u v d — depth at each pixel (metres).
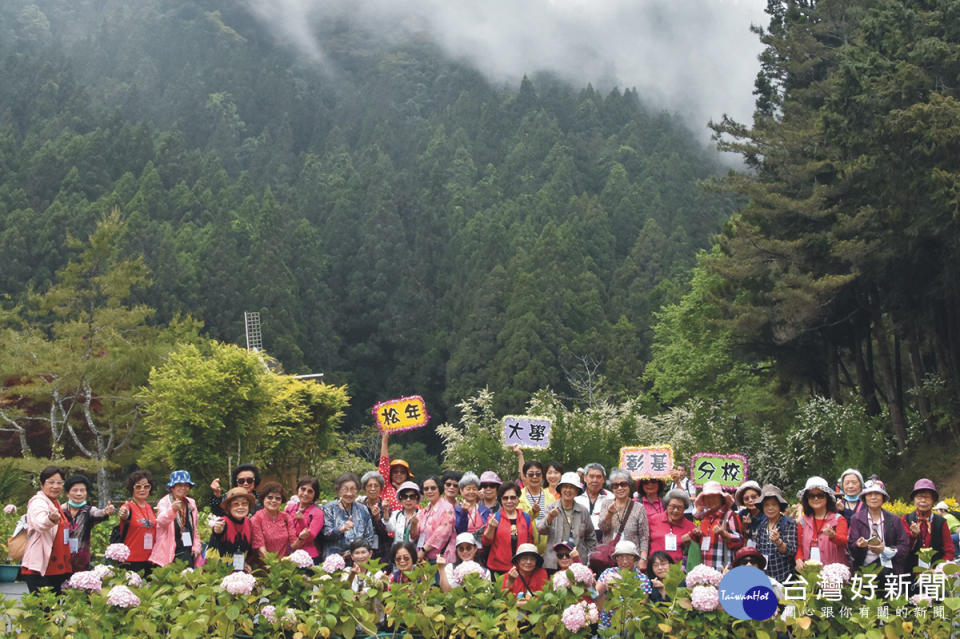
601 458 26.09
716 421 33.22
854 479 10.30
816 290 28.56
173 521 10.37
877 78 26.48
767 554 9.39
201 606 7.98
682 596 8.01
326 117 176.75
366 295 101.06
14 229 85.94
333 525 10.04
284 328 83.56
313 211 118.88
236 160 151.75
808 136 30.48
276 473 30.73
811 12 36.69
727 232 33.16
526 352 78.31
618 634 8.01
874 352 39.66
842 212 28.84
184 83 171.62
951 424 28.05
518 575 8.95
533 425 15.25
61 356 35.28
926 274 27.61
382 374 97.75
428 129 156.88
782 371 34.22
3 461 31.42
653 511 10.39
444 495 10.55
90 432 39.34
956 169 23.92
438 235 110.75
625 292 93.06
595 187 137.00
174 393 27.67
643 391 75.31
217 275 85.06
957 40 26.06
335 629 8.15
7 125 127.06
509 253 101.12
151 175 106.56
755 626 7.94
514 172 138.75
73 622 7.95
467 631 7.96
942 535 9.57
